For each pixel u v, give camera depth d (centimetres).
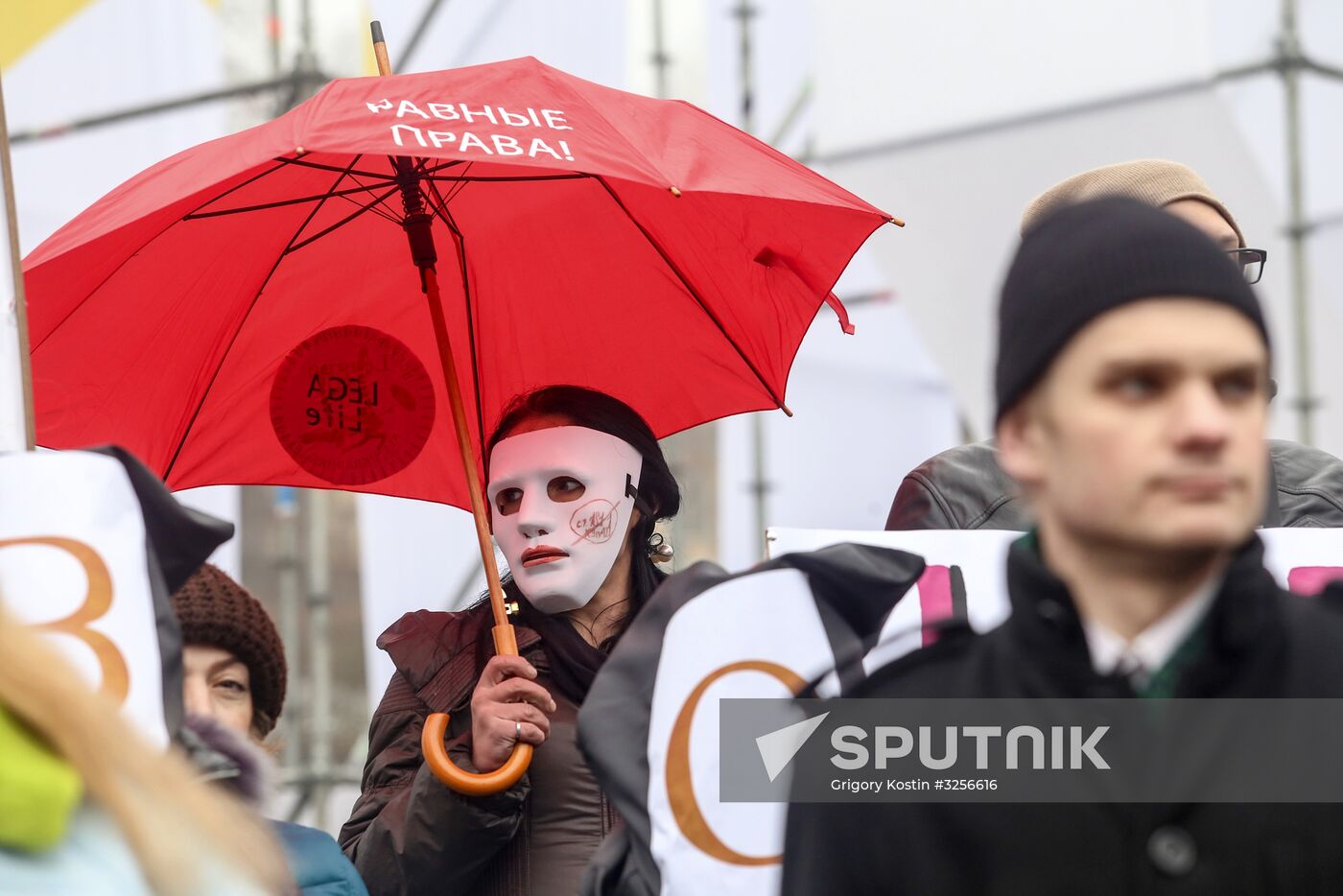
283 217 418
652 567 405
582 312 435
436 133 340
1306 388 704
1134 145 650
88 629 229
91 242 345
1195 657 179
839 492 796
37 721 170
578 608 393
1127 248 171
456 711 376
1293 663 181
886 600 251
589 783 365
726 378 438
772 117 785
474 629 390
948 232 679
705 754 248
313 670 737
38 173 702
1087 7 657
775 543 286
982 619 279
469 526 738
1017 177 668
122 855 170
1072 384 171
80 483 233
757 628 250
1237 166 643
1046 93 662
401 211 427
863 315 819
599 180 427
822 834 194
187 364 418
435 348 434
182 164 370
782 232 414
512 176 420
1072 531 175
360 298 429
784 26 787
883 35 693
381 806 369
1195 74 639
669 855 246
